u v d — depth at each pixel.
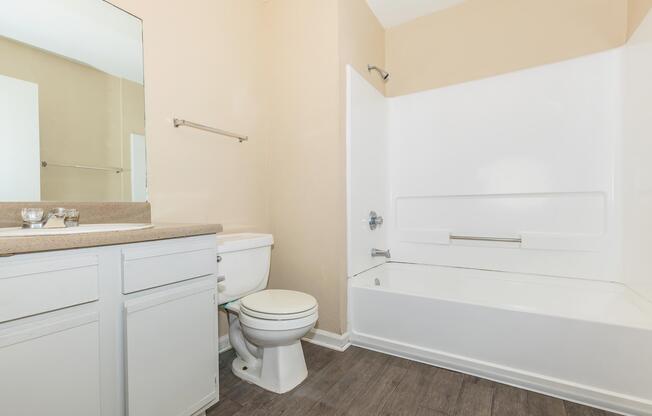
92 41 1.27
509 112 2.01
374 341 1.76
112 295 0.88
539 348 1.36
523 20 1.97
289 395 1.35
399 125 2.39
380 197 2.29
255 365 1.52
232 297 1.54
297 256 1.94
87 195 1.24
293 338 1.35
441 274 2.12
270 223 2.07
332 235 1.79
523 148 1.96
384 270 2.26
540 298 1.84
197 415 1.13
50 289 0.75
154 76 1.46
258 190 2.03
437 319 1.59
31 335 0.71
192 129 1.62
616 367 1.22
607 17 1.75
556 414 1.22
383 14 2.28
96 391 0.84
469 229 2.14
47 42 1.16
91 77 1.26
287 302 1.41
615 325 1.22
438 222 2.25
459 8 2.18
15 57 1.09
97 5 1.28
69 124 1.20
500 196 2.04
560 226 1.87
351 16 1.93
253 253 1.65
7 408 0.68
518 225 1.98
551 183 1.88
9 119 1.07
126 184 1.36
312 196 1.88
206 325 1.15
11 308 0.68
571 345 1.30
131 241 0.90
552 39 1.89
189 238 1.10
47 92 1.15
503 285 1.95
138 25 1.40
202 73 1.68
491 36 2.07
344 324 1.81
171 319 1.02
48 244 0.72
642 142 1.47
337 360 1.65
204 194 1.68
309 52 1.88
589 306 1.70
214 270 1.21
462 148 2.16
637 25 1.55
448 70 2.21
